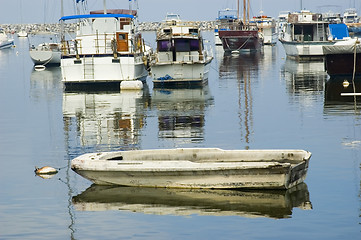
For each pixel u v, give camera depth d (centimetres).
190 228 1841
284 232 1783
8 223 1936
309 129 3291
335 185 2197
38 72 8062
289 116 3750
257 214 1934
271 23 14988
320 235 1753
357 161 2525
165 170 2183
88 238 1797
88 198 2159
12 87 6122
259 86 5522
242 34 11331
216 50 12544
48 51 8881
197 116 3862
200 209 1998
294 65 7862
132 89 5406
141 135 3272
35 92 5603
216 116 3844
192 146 2931
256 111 4006
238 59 9538
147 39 17312
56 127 3650
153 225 1880
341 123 3431
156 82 5616
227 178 2159
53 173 2520
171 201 2084
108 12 6862
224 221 1884
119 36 5772
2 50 14588
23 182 2391
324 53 5825
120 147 2981
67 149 2997
